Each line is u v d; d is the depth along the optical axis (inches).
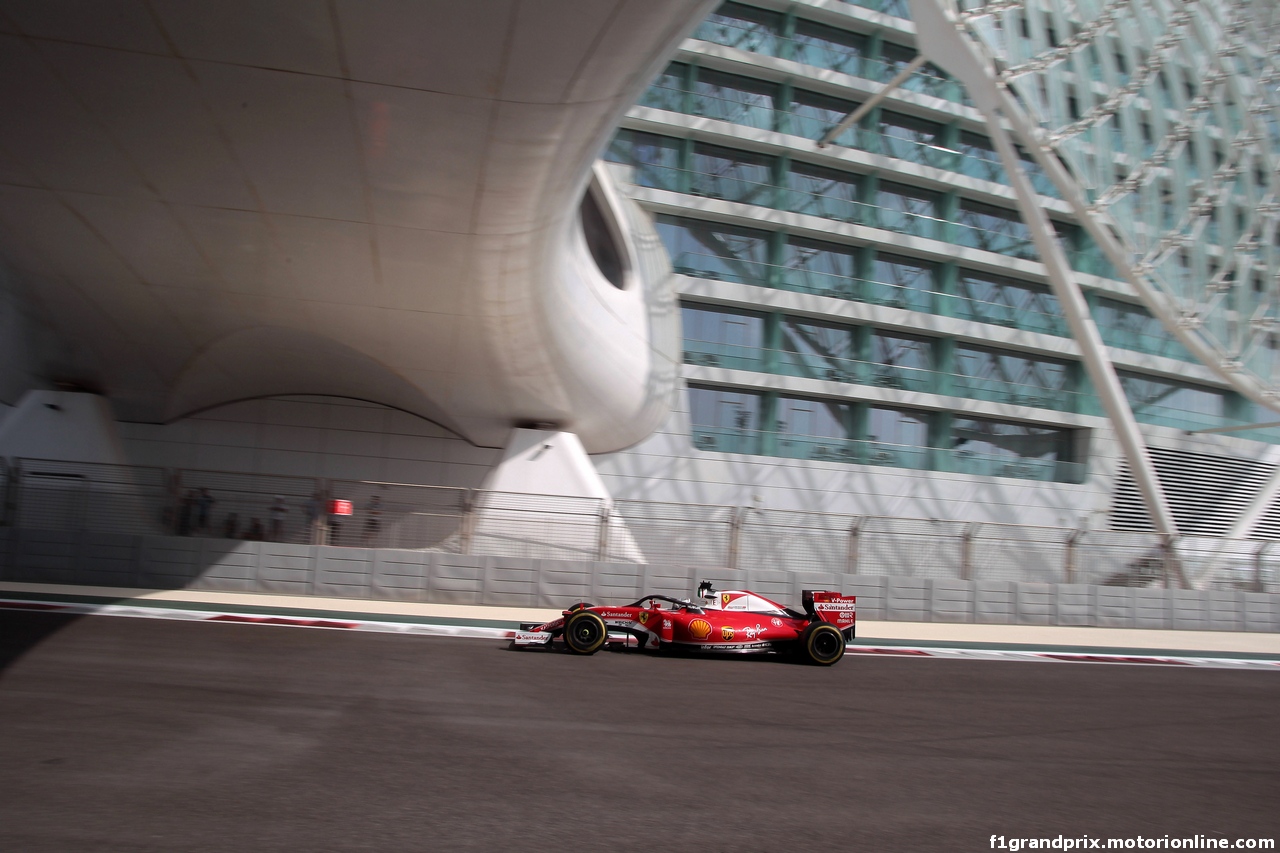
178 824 144.0
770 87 1156.5
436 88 416.5
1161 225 1022.4
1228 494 1341.0
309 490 639.8
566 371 786.2
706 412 1080.8
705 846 149.0
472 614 575.2
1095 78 1115.9
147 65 403.9
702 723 259.8
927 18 949.2
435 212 526.0
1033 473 1219.9
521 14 373.4
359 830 146.5
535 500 668.1
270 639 402.6
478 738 221.3
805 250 1151.6
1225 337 1064.2
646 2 385.4
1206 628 810.2
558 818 159.6
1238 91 1013.2
